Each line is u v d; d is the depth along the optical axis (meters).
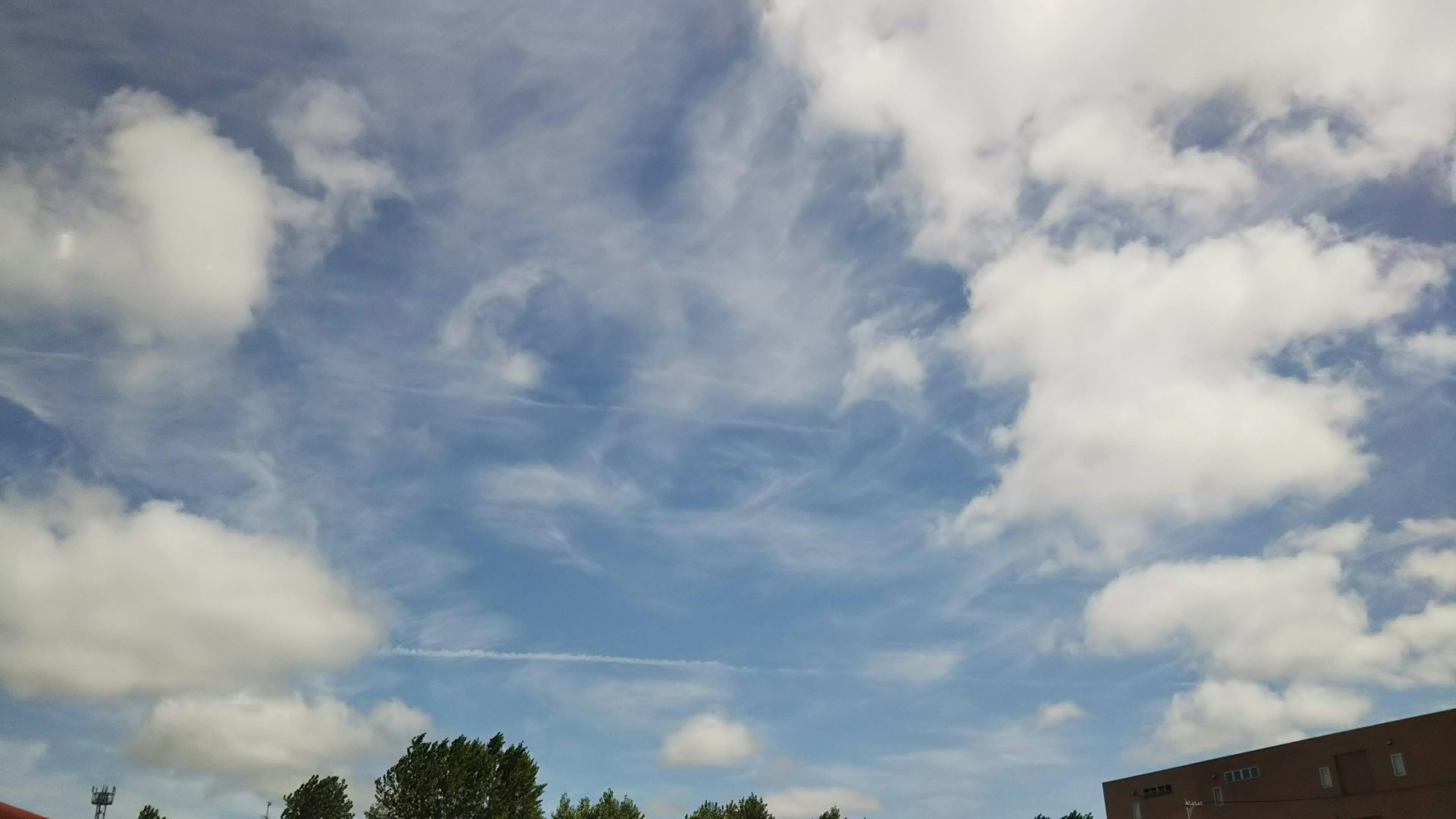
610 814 93.56
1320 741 74.00
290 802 103.88
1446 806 63.88
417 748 76.94
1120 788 95.50
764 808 97.25
